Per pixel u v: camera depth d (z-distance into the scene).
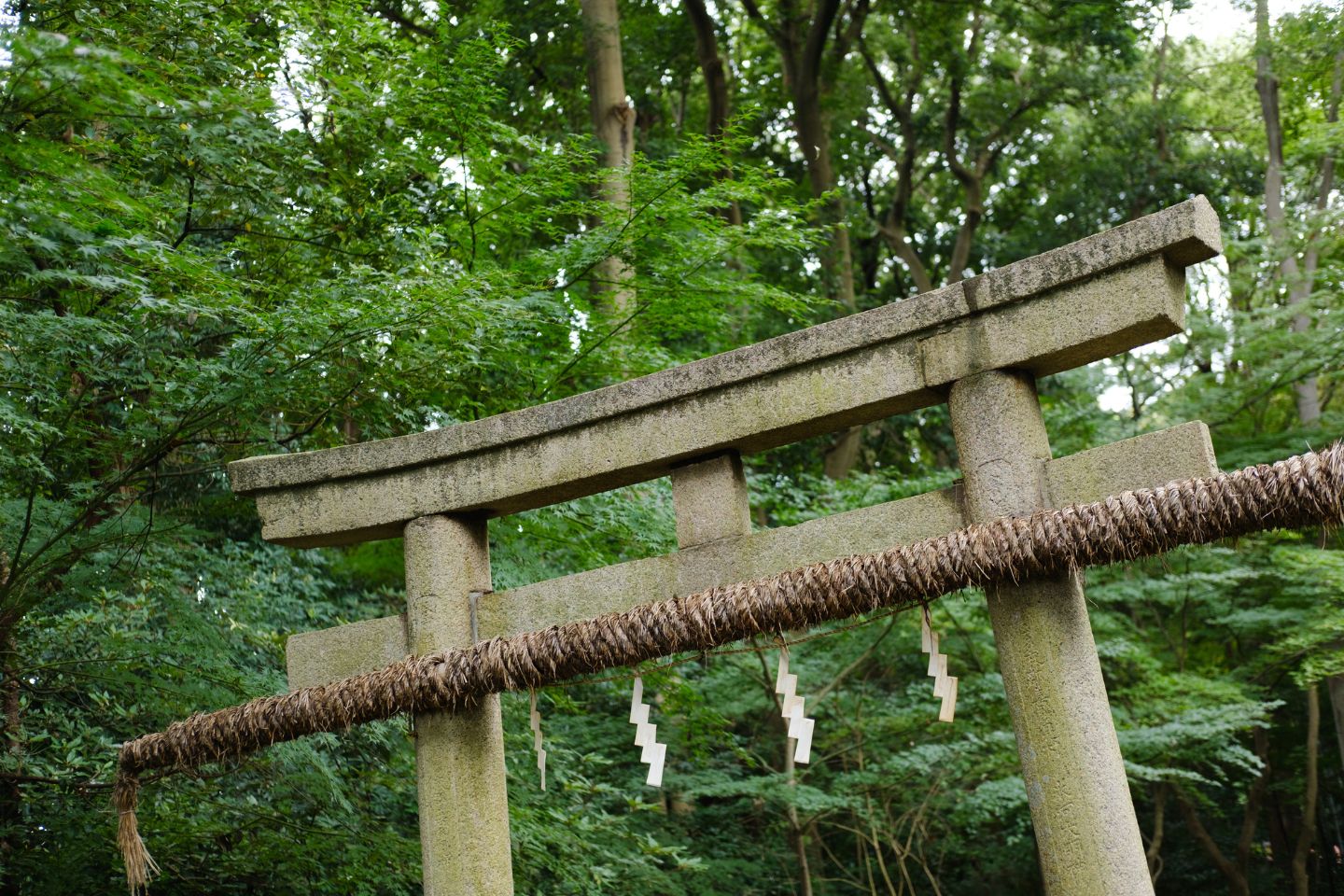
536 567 7.57
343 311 5.91
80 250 5.07
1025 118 19.12
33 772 6.66
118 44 5.74
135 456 6.32
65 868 6.00
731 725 11.36
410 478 4.42
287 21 7.57
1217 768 11.28
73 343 5.68
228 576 7.48
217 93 5.43
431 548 4.33
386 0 12.07
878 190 21.03
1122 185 18.86
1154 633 14.88
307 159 7.12
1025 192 20.81
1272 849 15.80
